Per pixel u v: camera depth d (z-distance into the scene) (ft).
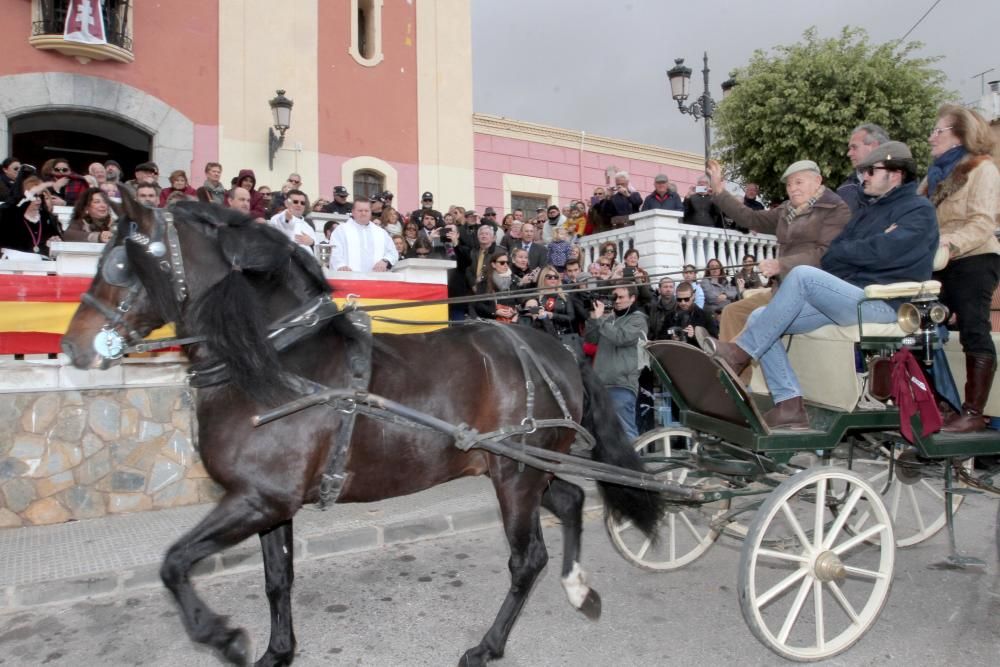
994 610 13.56
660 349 13.80
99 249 18.54
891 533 12.17
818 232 14.88
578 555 12.82
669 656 11.84
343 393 10.03
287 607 11.10
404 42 49.32
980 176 14.39
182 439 19.58
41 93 37.81
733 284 31.53
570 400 12.43
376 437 10.53
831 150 43.01
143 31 40.68
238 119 43.34
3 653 12.13
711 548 17.15
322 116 46.03
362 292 21.42
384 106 48.34
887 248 12.88
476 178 53.31
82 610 13.79
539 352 12.37
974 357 13.99
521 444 11.44
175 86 41.60
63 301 18.13
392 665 11.61
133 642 12.49
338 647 12.19
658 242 31.89
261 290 10.36
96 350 9.70
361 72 47.55
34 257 20.13
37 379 17.94
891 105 42.47
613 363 21.95
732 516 14.11
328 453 10.20
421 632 12.77
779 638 11.41
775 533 17.76
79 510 18.39
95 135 43.96
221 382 9.95
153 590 14.75
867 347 12.84
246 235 10.30
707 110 37.22
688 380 13.87
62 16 38.70
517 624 13.03
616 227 35.91
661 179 35.78
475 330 12.32
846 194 17.28
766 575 15.83
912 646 12.16
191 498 19.69
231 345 9.57
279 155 44.45
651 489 12.44
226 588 14.80
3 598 13.71
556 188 57.41
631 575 15.40
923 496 21.02
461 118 51.52
